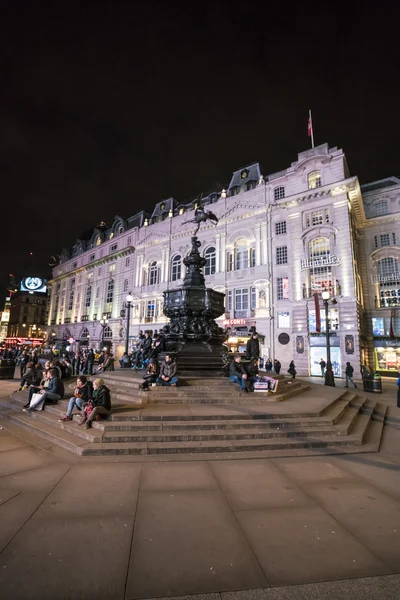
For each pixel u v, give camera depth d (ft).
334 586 8.62
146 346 45.42
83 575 8.92
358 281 94.22
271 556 9.97
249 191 108.06
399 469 17.93
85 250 186.19
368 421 29.22
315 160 95.35
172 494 14.29
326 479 16.33
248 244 105.19
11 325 281.54
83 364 67.67
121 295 145.69
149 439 20.26
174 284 123.13
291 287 93.40
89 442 20.03
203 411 24.18
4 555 9.71
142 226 145.28
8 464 17.52
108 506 13.07
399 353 91.04
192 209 124.57
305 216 94.48
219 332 41.52
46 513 12.40
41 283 214.90
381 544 10.73
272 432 21.74
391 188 100.78
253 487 15.19
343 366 81.35
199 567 9.38
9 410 30.83
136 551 10.10
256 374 34.55
